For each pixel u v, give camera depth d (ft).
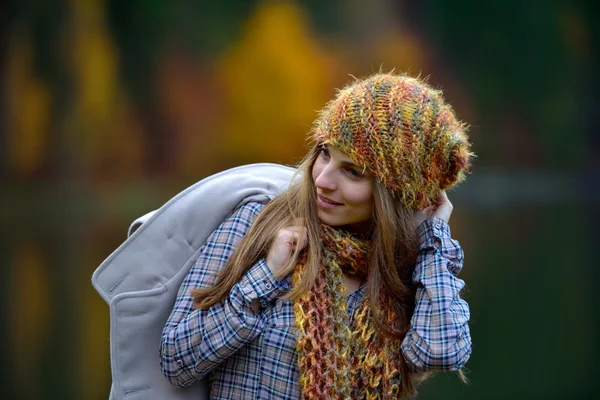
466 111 140.36
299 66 130.11
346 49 133.39
